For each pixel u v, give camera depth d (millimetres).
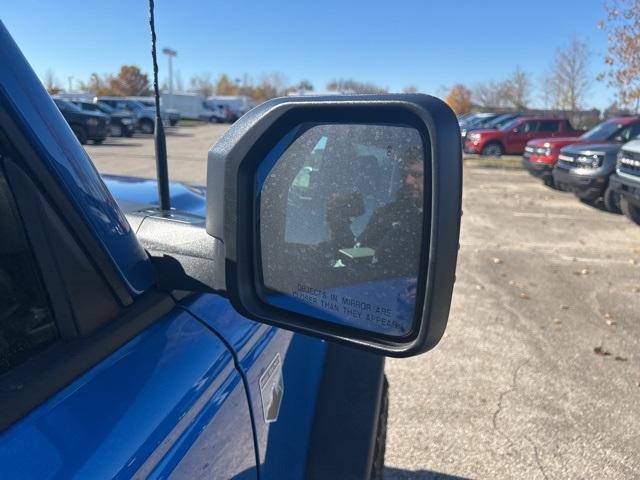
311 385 1841
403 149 939
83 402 877
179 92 53188
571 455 2928
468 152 22531
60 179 922
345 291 1013
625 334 4508
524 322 4715
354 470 1737
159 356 1054
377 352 976
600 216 9773
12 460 746
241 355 1275
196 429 1036
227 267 1061
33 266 914
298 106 998
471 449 2955
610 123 12367
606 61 17828
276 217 1049
